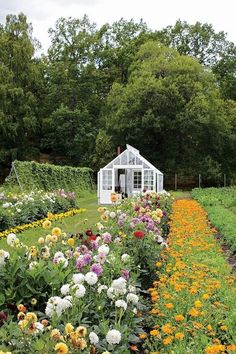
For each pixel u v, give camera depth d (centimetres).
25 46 4103
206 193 2712
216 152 4131
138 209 927
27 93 4050
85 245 566
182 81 3894
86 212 1895
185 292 540
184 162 3969
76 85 4638
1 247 995
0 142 3969
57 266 460
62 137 4400
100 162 3978
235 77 4800
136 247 663
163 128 3834
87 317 405
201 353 401
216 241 1056
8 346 303
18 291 439
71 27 4806
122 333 394
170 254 753
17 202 1509
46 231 1270
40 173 2480
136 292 517
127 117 3856
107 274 484
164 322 477
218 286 580
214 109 3984
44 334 318
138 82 3888
